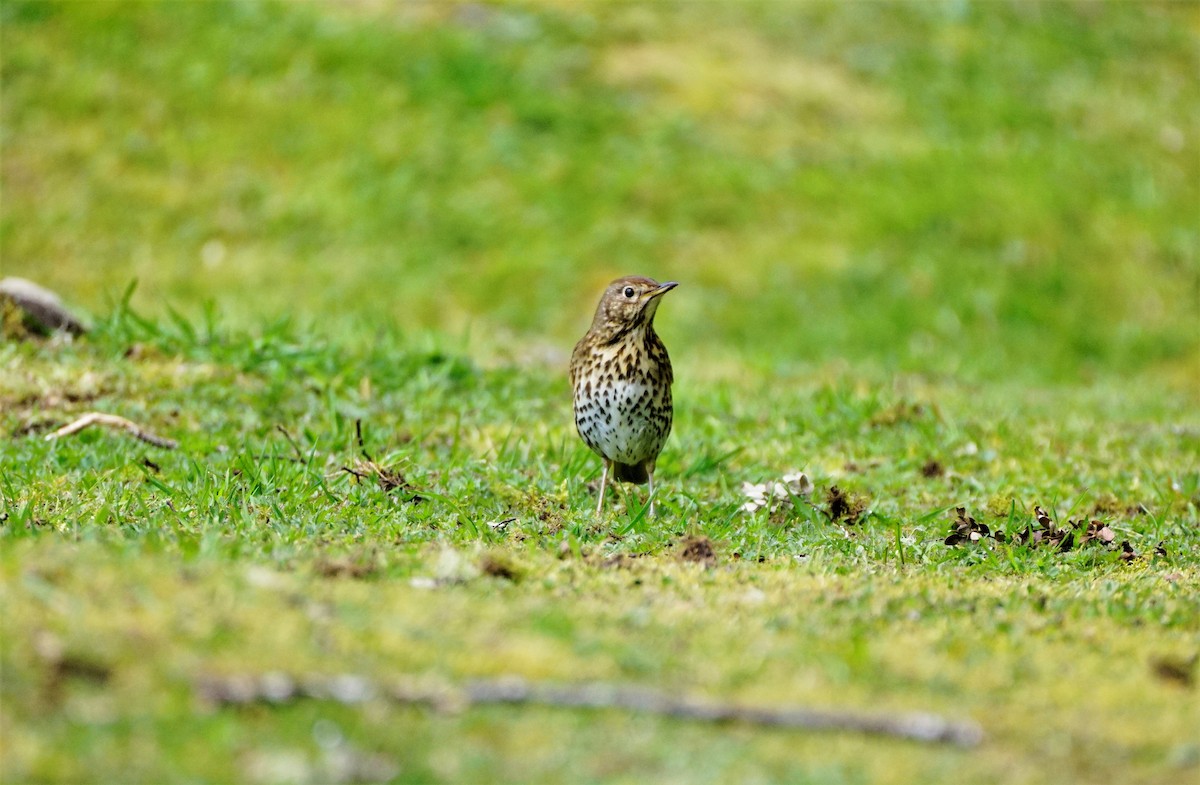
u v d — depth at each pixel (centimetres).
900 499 1125
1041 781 555
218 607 661
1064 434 1406
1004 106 2833
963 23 3058
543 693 596
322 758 543
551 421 1338
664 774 547
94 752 537
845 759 564
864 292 2338
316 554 793
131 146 2461
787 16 2941
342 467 1062
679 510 996
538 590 757
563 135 2556
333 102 2562
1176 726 608
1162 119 2927
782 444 1305
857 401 1465
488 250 2367
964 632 726
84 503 937
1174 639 734
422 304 2258
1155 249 2542
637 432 1031
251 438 1195
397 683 600
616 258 2364
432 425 1277
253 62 2609
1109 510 1112
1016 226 2509
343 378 1392
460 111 2573
